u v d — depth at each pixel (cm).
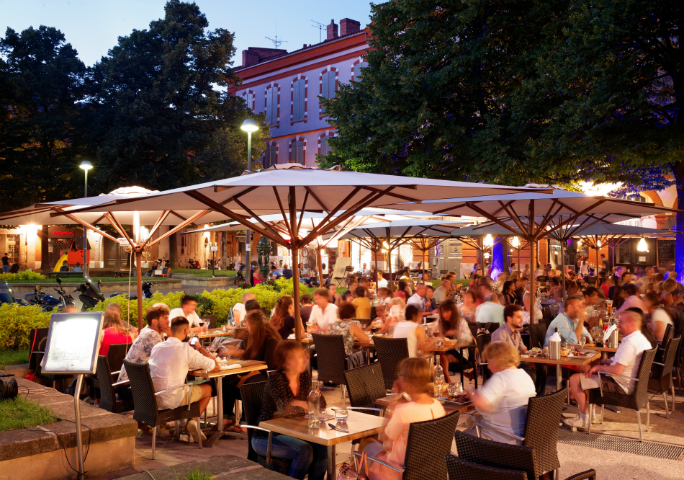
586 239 2580
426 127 2084
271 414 503
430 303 1469
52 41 4466
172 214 1030
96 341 473
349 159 2297
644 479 555
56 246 4847
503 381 477
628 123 1653
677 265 1788
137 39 4125
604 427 735
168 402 628
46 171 3891
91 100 4306
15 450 478
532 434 444
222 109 4278
